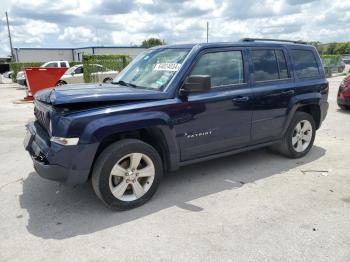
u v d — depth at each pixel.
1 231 3.65
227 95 4.67
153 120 4.03
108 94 3.90
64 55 47.69
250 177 5.10
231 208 4.11
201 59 4.53
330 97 14.55
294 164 5.66
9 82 32.28
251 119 5.03
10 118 10.62
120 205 4.01
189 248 3.30
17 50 45.69
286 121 5.53
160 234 3.55
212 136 4.66
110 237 3.51
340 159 5.91
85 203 4.28
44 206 4.22
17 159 6.10
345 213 3.96
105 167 3.83
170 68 4.47
